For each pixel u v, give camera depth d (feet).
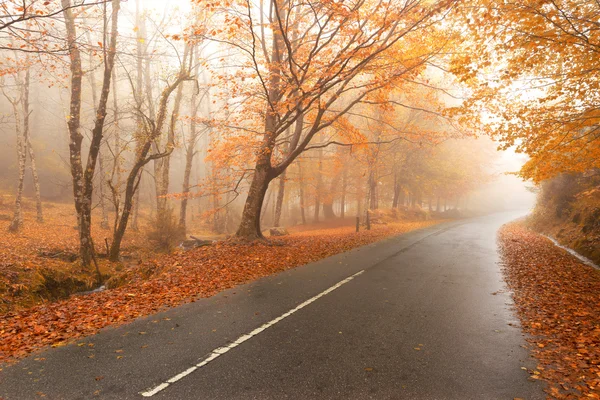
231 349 15.01
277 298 23.29
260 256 39.96
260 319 18.99
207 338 16.30
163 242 58.13
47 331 17.79
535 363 13.84
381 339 16.19
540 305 21.84
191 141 72.84
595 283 27.17
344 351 14.83
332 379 12.42
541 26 23.94
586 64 26.71
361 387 11.87
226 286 27.20
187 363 13.67
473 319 19.16
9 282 28.25
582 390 11.71
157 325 18.24
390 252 44.01
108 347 15.35
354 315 19.70
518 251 44.83
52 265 35.14
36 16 21.63
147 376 12.63
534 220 83.87
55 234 59.67
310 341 15.90
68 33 36.47
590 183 57.26
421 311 20.53
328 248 47.29
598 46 23.17
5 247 44.68
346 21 33.86
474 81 34.58
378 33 33.83
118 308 21.79
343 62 37.99
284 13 50.65
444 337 16.51
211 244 48.14
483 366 13.55
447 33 32.83
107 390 11.67
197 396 11.28
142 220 90.38
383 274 30.99
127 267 43.83
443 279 29.12
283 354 14.48
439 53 39.55
